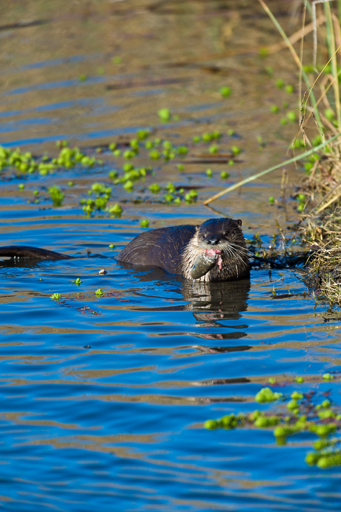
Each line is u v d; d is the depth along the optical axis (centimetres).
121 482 826
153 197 2212
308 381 1062
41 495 806
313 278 1555
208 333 1265
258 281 1567
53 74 3497
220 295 1477
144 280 1577
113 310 1390
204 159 2544
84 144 2733
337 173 2039
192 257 1580
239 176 2364
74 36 4016
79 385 1067
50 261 1692
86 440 916
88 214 2061
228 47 3759
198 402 1007
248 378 1079
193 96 3247
